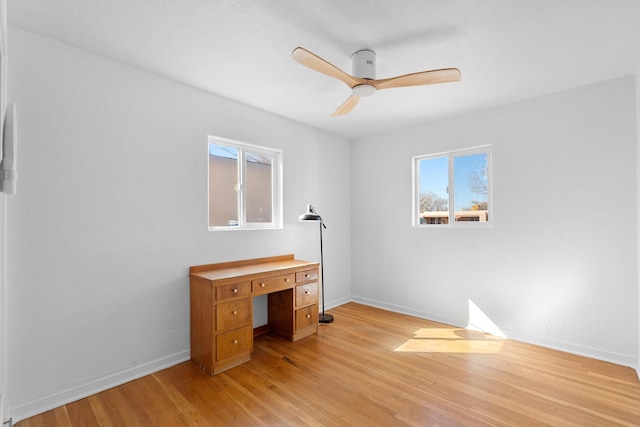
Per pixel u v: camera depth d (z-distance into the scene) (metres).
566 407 1.94
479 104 3.12
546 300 2.87
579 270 2.70
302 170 3.76
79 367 2.08
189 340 2.65
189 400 2.03
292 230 3.62
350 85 2.12
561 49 2.12
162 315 2.49
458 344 2.92
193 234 2.70
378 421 1.82
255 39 2.00
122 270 2.28
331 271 4.18
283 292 3.11
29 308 1.90
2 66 1.19
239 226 3.18
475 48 2.10
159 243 2.48
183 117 2.64
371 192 4.27
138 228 2.37
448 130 3.54
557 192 2.81
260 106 3.19
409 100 3.02
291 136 3.62
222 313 2.43
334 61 2.27
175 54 2.19
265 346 2.90
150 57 2.22
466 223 3.46
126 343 2.29
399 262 3.97
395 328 3.37
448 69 1.86
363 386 2.19
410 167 3.88
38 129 1.93
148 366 2.40
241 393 2.11
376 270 4.21
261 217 3.40
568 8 1.70
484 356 2.67
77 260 2.08
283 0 1.64
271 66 2.36
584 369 2.42
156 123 2.47
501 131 3.14
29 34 1.91
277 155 3.54
